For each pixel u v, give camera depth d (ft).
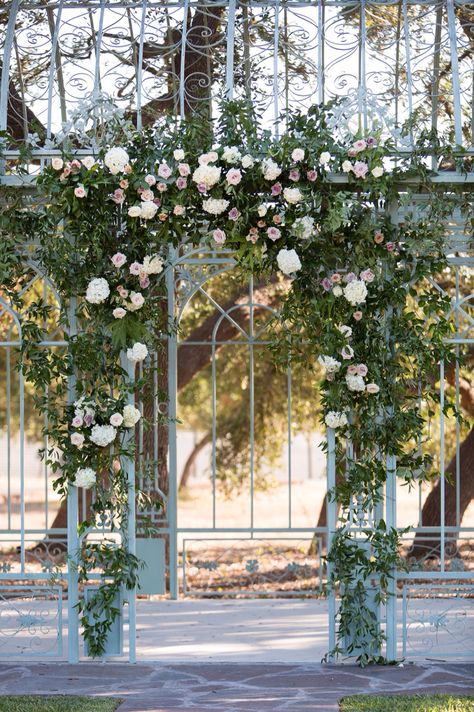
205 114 19.29
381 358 19.11
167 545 30.58
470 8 21.72
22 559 20.02
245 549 40.57
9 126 22.38
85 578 19.65
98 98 19.31
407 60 19.86
